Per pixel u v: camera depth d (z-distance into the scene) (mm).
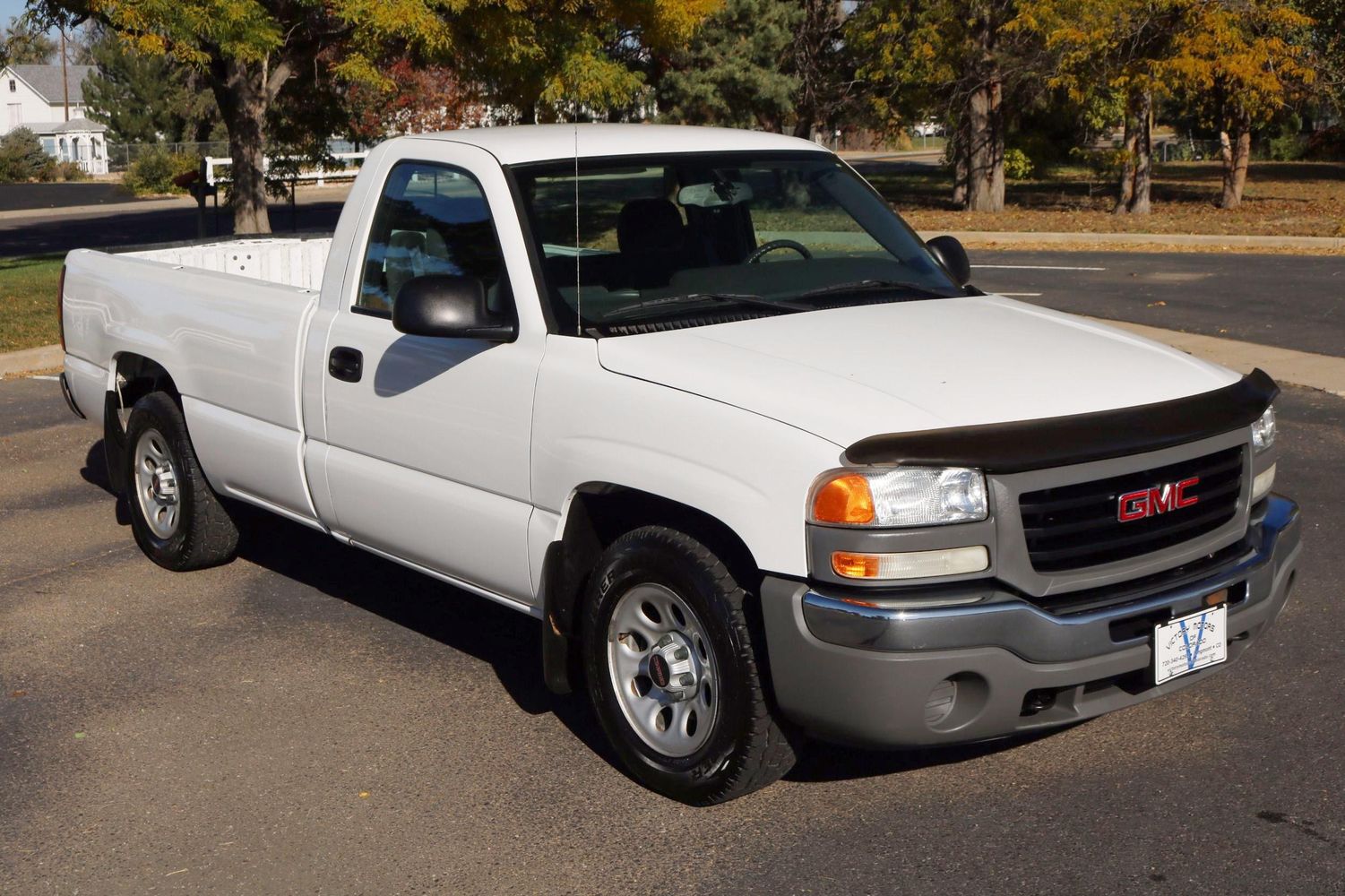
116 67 63406
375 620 5812
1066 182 37906
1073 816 3910
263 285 5730
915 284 4867
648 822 3973
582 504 4273
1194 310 14125
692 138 5129
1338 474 7637
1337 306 14078
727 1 30750
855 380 3803
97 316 6770
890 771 4250
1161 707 4672
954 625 3473
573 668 4508
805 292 4652
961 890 3527
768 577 3656
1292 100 25516
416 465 4828
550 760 4414
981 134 28594
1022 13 24516
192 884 3676
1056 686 3627
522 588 4512
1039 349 4152
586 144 4844
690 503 3807
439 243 4797
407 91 32625
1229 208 27281
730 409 3766
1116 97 31516
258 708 4875
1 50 19453
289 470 5469
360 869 3736
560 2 19391
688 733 4043
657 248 4656
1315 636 5270
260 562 6656
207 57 17734
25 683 5145
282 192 26047
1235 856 3652
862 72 30250
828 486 3514
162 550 6480
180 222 34062
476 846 3850
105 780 4312
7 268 21312
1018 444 3518
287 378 5387
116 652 5453
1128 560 3721
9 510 7695
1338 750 4293
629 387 4020
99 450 9148
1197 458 3838
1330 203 27734
